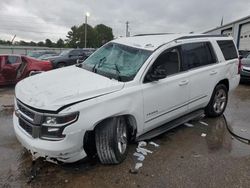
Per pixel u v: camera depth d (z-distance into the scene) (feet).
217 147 15.23
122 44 16.10
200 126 18.51
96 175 12.12
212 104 19.31
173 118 16.19
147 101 13.76
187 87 16.26
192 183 11.62
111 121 12.22
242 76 37.47
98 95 11.85
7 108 23.17
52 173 12.23
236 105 25.05
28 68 35.65
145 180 11.79
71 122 10.94
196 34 18.52
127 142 13.67
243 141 16.15
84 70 14.92
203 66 17.93
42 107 10.99
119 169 12.61
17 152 14.16
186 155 14.16
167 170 12.62
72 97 11.28
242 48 95.09
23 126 12.01
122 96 12.49
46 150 10.97
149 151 14.53
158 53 14.61
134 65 14.11
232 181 11.82
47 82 12.95
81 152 11.75
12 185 11.28
